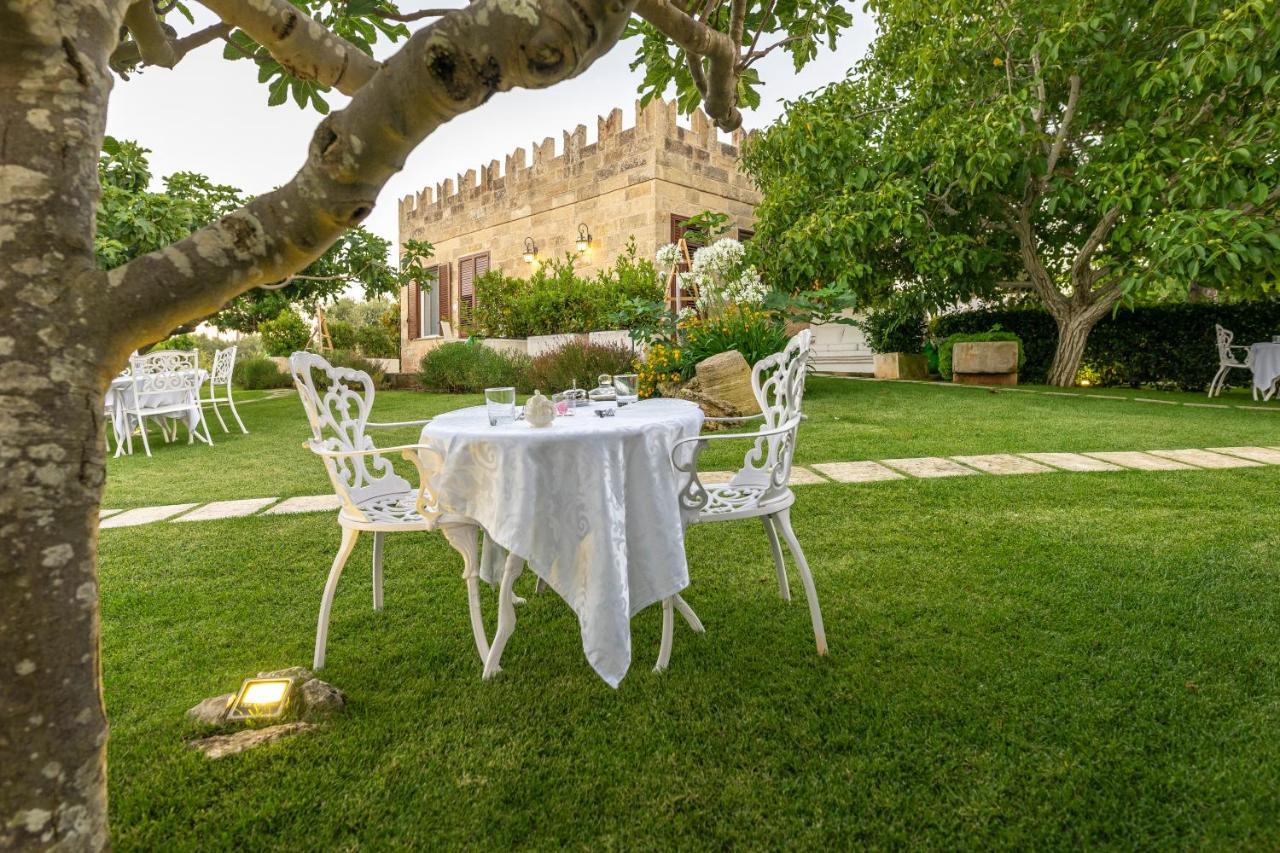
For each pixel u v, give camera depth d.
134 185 7.24
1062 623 2.06
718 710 1.68
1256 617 2.06
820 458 4.71
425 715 1.69
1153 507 3.28
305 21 1.13
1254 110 6.45
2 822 0.67
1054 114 8.62
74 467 0.69
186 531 3.35
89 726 0.73
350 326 16.38
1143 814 1.27
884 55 9.79
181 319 0.74
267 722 1.66
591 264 12.40
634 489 1.85
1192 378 9.07
